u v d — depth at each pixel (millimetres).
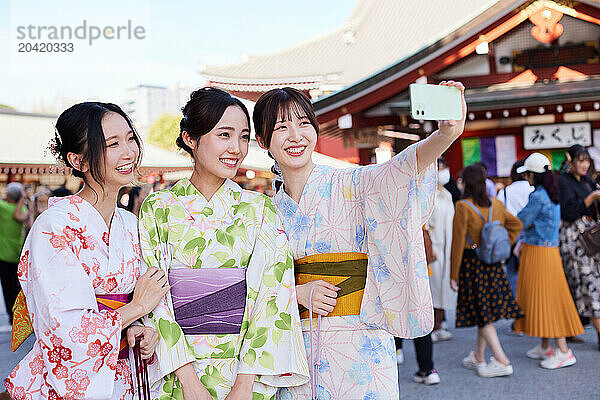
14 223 7137
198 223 2164
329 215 2268
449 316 7574
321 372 2229
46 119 19547
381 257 2188
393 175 2104
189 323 2092
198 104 2164
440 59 10047
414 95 1740
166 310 2076
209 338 2090
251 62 19438
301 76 17750
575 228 5465
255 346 2096
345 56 19891
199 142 2186
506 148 11914
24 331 2080
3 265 7207
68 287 1849
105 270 1961
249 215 2215
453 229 4777
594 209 5438
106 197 2055
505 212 4863
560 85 10594
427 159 2004
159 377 2074
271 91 2324
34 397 1904
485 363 4922
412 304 2109
